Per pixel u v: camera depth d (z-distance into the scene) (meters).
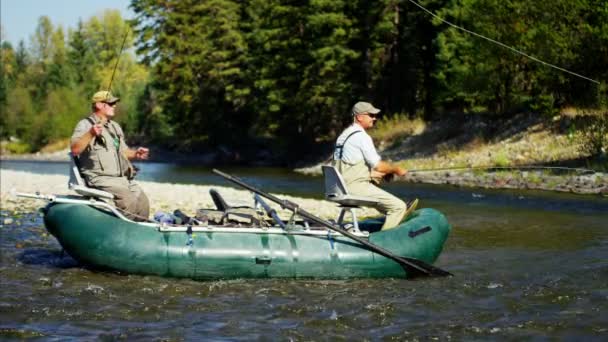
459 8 26.48
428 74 31.00
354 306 6.21
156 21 46.00
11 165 42.31
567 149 19.84
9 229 10.65
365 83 32.81
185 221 7.47
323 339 5.32
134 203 7.55
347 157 7.45
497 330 5.49
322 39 32.03
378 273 7.23
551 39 21.12
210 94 45.81
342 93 33.00
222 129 46.03
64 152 61.91
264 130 41.47
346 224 7.91
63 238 7.23
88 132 7.23
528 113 24.20
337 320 5.80
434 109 31.72
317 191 19.53
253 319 5.84
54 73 80.56
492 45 23.28
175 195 15.88
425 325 5.64
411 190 17.50
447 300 6.40
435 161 24.05
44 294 6.59
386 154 28.48
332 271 7.15
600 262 8.05
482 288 6.84
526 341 5.23
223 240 7.15
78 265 7.91
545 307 6.12
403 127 29.95
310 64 34.16
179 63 45.69
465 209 13.39
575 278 7.24
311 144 37.53
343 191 7.21
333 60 31.52
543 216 12.13
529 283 7.04
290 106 36.84
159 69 46.78
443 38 27.80
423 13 28.84
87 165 7.52
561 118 22.00
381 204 7.51
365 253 7.19
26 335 5.39
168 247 7.07
